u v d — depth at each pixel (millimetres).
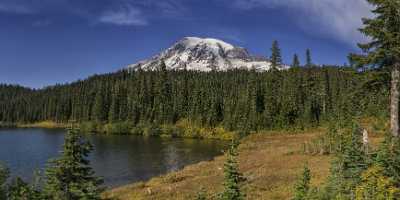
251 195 25375
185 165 55094
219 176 36406
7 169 12461
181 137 113000
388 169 13719
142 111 133750
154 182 39156
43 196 12406
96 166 54125
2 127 171500
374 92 25281
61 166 12719
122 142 92938
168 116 126625
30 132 132500
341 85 107062
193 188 31469
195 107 124188
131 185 37844
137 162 58156
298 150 50875
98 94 149125
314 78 119875
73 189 12516
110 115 139625
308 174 17016
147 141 96438
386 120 47125
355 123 24531
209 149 77062
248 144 72500
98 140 98438
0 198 11930
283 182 28703
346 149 17625
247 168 41062
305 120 100125
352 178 16156
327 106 105500
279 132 99125
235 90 131000
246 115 109125
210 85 142625
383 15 22094
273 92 114125
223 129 110812
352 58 23281
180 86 136250
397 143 14398
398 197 13062
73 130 13117
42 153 67250
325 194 16422
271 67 120312
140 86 145625
